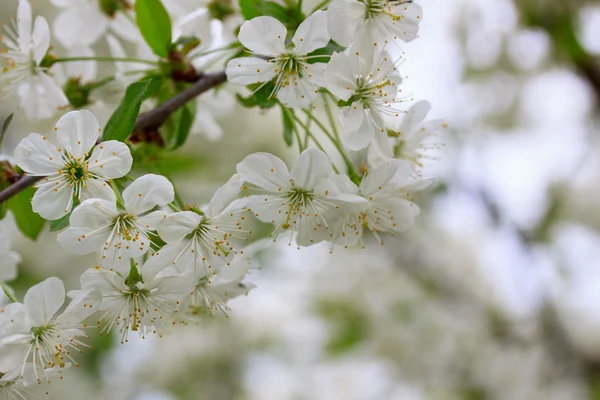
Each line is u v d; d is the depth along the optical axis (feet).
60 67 1.68
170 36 1.60
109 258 1.50
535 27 2.74
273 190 1.53
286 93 1.52
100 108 1.71
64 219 1.51
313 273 3.26
